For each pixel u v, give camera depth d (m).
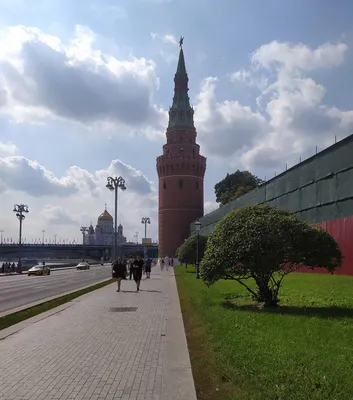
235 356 7.61
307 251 14.47
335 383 5.88
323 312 12.37
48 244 139.50
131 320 13.20
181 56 110.00
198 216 103.44
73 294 22.64
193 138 106.19
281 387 5.81
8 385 6.57
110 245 150.00
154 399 5.89
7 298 22.61
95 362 7.93
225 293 19.69
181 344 9.48
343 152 29.84
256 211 15.95
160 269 62.34
